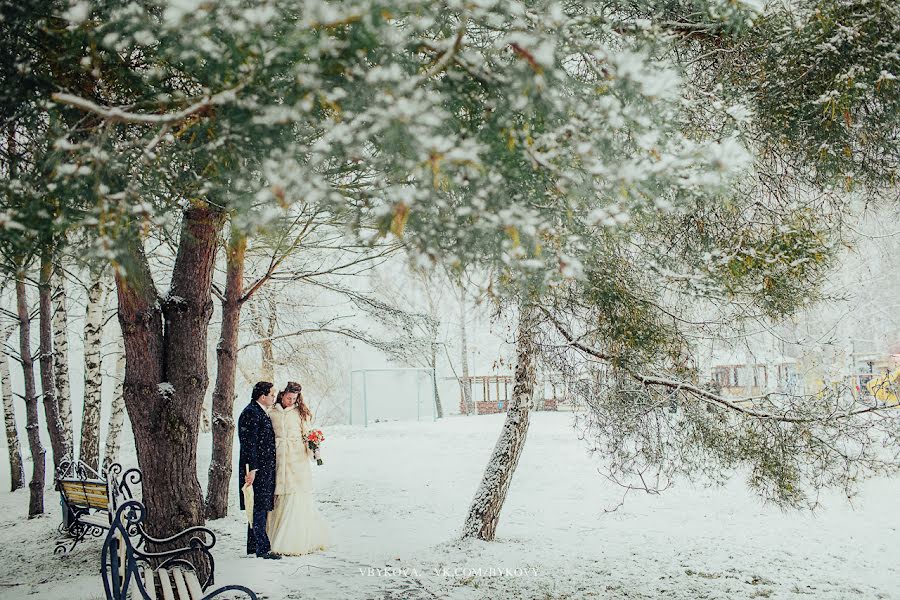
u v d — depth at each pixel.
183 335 5.38
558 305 4.89
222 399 9.44
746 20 3.33
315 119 2.53
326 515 9.52
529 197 2.81
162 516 5.18
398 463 13.51
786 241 4.10
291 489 6.72
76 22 2.32
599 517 9.20
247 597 5.07
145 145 2.53
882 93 3.53
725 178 2.84
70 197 2.52
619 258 4.60
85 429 10.10
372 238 2.57
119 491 6.66
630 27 3.15
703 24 3.82
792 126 3.96
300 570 5.95
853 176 4.15
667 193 3.17
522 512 9.69
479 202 2.44
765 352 11.49
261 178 2.57
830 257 4.45
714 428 5.38
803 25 3.64
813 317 6.87
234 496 10.86
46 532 9.28
